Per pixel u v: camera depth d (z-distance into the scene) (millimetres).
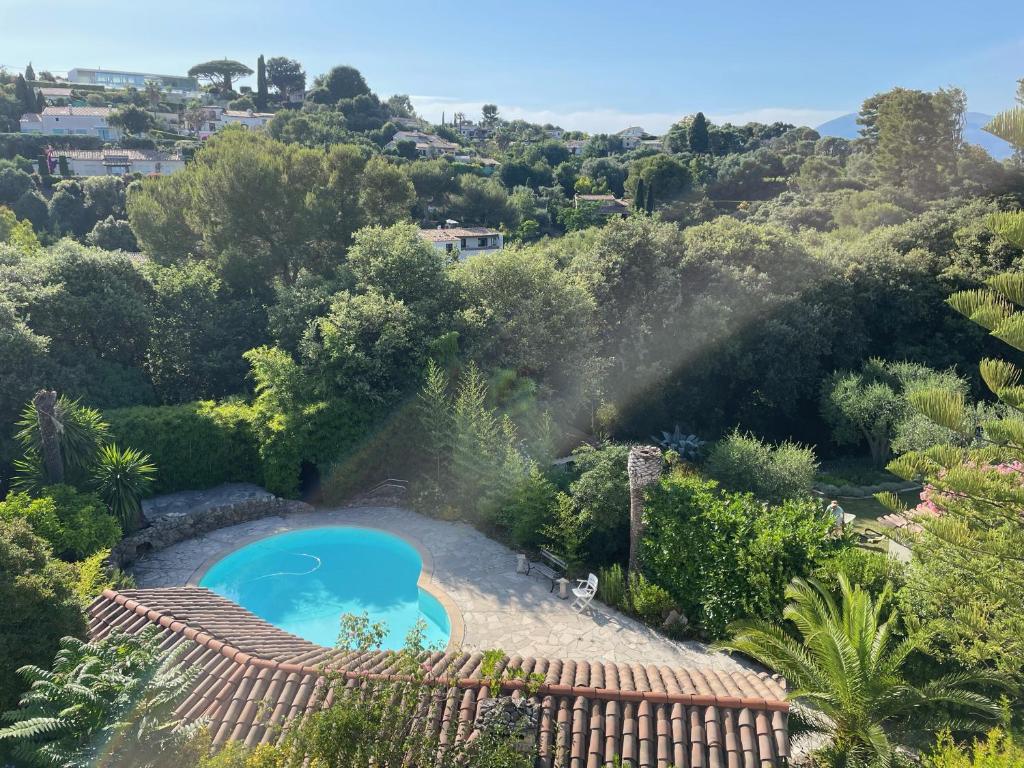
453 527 22984
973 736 11781
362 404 25125
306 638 17531
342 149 36438
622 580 18297
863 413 31672
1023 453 10727
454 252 46875
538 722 10266
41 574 11531
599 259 35000
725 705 10422
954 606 12227
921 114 62219
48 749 8219
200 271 30062
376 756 7898
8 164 74375
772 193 89500
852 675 11094
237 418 24812
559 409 29578
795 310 34781
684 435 34188
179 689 9141
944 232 39938
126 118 112250
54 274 26125
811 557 15078
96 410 22516
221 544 21594
